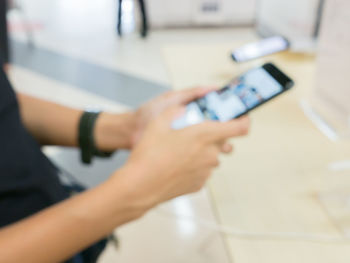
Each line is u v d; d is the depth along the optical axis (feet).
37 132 1.63
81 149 1.65
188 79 3.17
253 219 1.72
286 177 1.98
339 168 2.03
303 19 3.98
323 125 2.40
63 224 0.88
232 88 1.61
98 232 0.92
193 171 1.01
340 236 1.61
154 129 1.03
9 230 0.88
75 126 1.61
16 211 1.20
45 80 6.92
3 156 1.15
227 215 1.74
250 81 1.60
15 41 8.79
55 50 8.32
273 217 1.73
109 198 0.90
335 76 2.23
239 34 9.31
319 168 2.04
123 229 2.51
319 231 1.64
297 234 1.62
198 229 2.07
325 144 2.23
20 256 0.85
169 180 0.96
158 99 1.63
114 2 11.31
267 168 2.05
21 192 1.21
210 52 3.69
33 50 8.30
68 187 1.77
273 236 1.62
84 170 4.33
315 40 3.74
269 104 2.68
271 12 5.09
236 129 1.05
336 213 1.74
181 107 1.12
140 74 7.12
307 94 2.80
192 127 1.02
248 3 9.40
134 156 0.98
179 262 2.05
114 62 7.70
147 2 9.21
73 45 8.61
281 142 2.27
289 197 1.84
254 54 3.19
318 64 2.42
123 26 9.57
